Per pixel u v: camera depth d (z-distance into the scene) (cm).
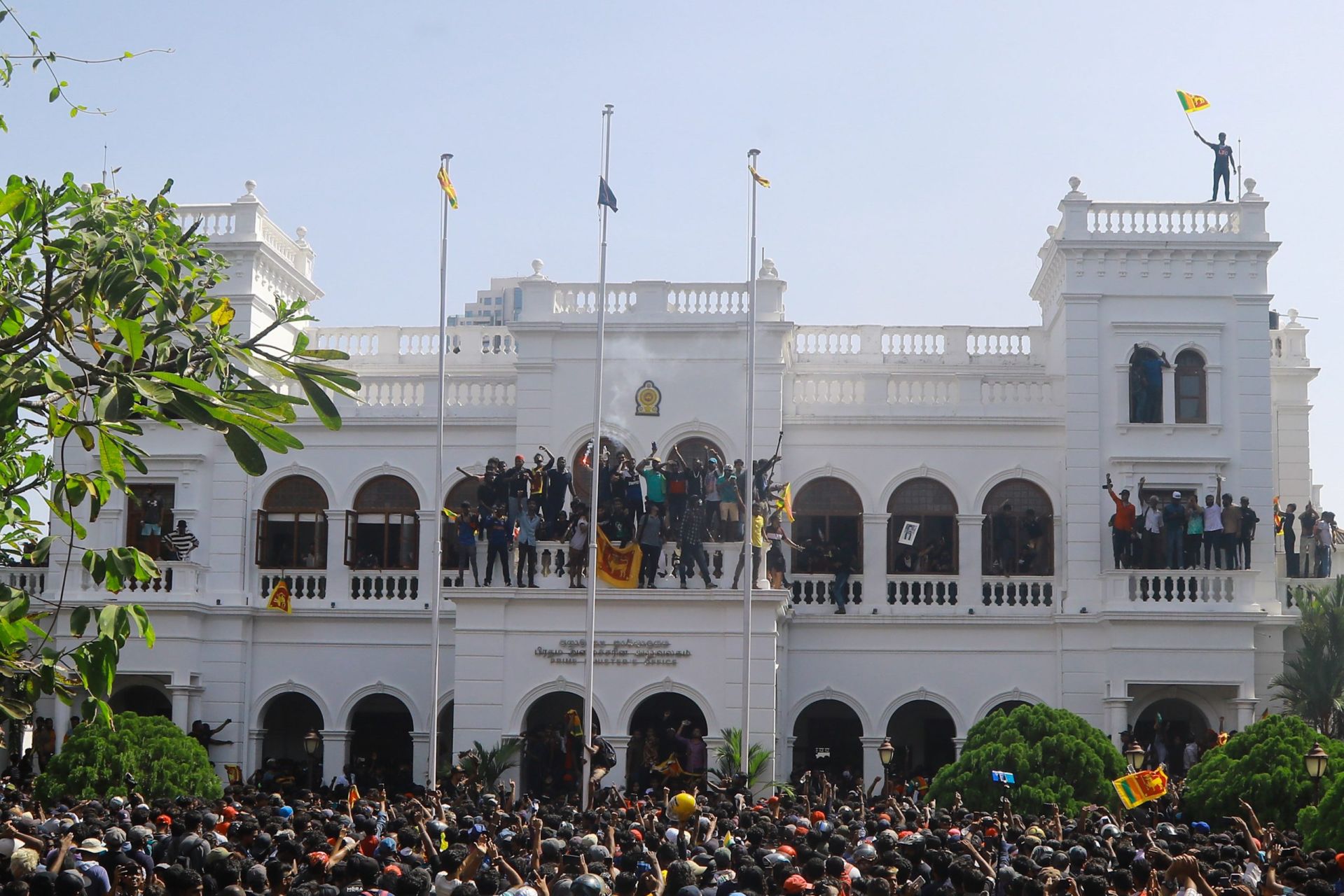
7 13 1554
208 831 2197
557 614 4506
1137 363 4938
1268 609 4788
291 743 5256
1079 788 3544
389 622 4988
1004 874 1803
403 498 5112
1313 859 2089
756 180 4481
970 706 4872
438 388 4988
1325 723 4609
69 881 1491
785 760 4841
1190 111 5019
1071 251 4959
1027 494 5047
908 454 5050
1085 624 4806
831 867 1834
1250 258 4941
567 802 4038
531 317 5025
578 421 4978
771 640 4438
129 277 1636
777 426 4928
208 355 1652
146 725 3862
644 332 4988
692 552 4494
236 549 5009
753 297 4428
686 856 2153
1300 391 5828
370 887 1709
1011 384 5069
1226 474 4891
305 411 5125
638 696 4456
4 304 1617
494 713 4466
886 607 4953
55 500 1614
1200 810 3281
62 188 1736
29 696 1627
